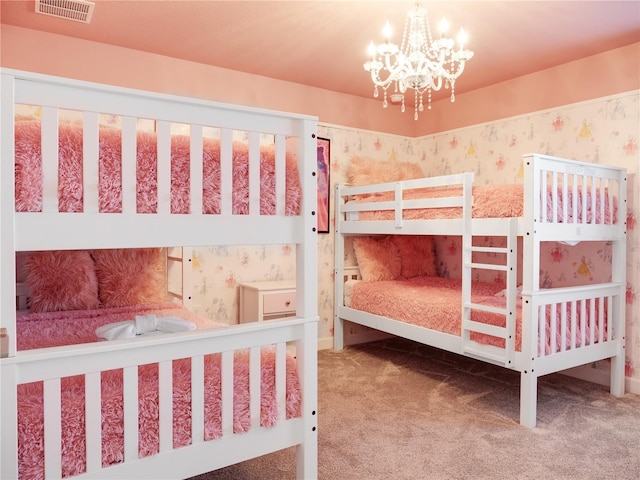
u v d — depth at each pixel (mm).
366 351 3953
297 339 1658
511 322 2465
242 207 1546
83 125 1259
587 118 3193
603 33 2801
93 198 1272
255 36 2891
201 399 1448
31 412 1220
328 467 1966
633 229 2977
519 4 2430
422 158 4523
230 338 1493
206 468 1456
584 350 2713
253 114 1553
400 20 2637
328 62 3348
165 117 1387
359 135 4223
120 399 1328
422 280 3986
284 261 3859
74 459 1245
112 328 1661
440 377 3232
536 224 2443
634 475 1916
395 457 2061
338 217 3998
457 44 2918
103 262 2699
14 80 1149
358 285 3805
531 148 3557
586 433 2318
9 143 1131
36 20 2678
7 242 1133
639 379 2922
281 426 1617
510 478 1890
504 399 2797
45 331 2096
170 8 2527
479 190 2803
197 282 3473
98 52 3010
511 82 3703
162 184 1385
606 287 2836
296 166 1670
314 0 2422
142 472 1340
